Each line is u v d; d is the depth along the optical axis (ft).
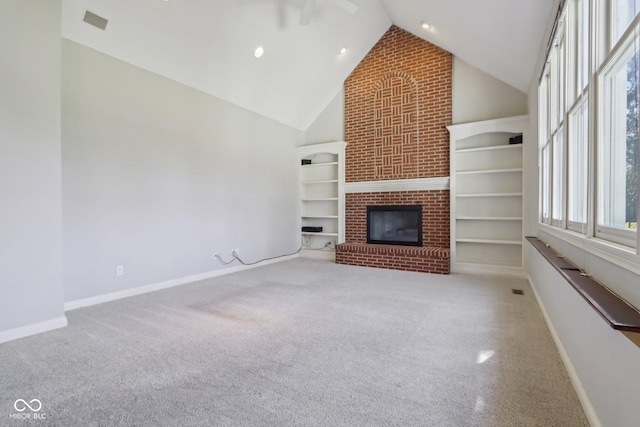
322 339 8.22
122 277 12.03
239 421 5.08
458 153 17.10
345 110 20.44
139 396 5.77
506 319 9.59
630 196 4.58
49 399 5.70
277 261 19.75
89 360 7.13
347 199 20.29
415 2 13.44
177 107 14.03
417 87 18.01
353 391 5.90
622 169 4.92
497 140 16.28
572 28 7.72
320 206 21.88
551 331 8.45
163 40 12.23
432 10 13.07
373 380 6.26
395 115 18.65
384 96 19.01
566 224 8.00
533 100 13.28
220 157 16.07
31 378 6.39
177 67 13.50
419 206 17.87
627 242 4.50
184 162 14.33
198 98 14.97
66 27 10.28
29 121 8.59
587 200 5.97
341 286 13.66
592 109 5.70
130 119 12.27
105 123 11.50
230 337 8.36
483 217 15.96
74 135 10.66
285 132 20.49
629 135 4.63
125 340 8.18
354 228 20.02
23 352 7.52
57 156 9.13
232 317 9.87
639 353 3.48
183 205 14.29
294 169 21.34
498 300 11.55
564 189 8.07
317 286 13.67
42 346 7.84
